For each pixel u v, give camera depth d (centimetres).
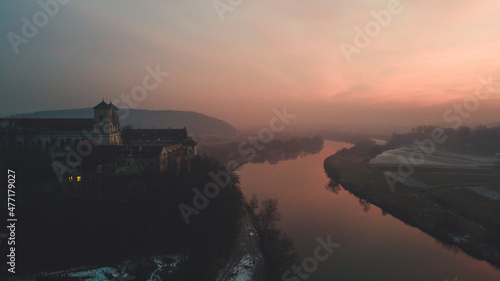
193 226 7531
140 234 6988
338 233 9356
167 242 7019
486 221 9906
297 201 12862
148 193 7831
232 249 7612
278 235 8519
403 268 7188
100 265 6138
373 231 9600
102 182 7975
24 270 5806
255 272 6656
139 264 6291
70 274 5788
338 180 16712
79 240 6562
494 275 6931
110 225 6981
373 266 7269
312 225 10019
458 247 8375
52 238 6512
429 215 10762
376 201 12700
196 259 6556
